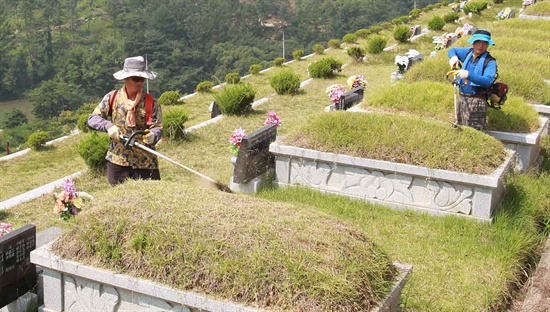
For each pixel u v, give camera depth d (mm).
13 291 4723
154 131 5863
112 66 64125
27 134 41250
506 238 6410
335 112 8195
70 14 87812
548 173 8883
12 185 10125
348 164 7406
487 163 7035
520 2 30297
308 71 19125
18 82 69500
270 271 3957
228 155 10531
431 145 7230
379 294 4051
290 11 87875
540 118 9164
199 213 4473
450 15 26125
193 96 18188
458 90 8914
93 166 9648
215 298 3934
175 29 72250
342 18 81125
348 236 4348
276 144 7828
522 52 13023
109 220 4465
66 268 4355
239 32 76812
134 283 4117
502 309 5359
